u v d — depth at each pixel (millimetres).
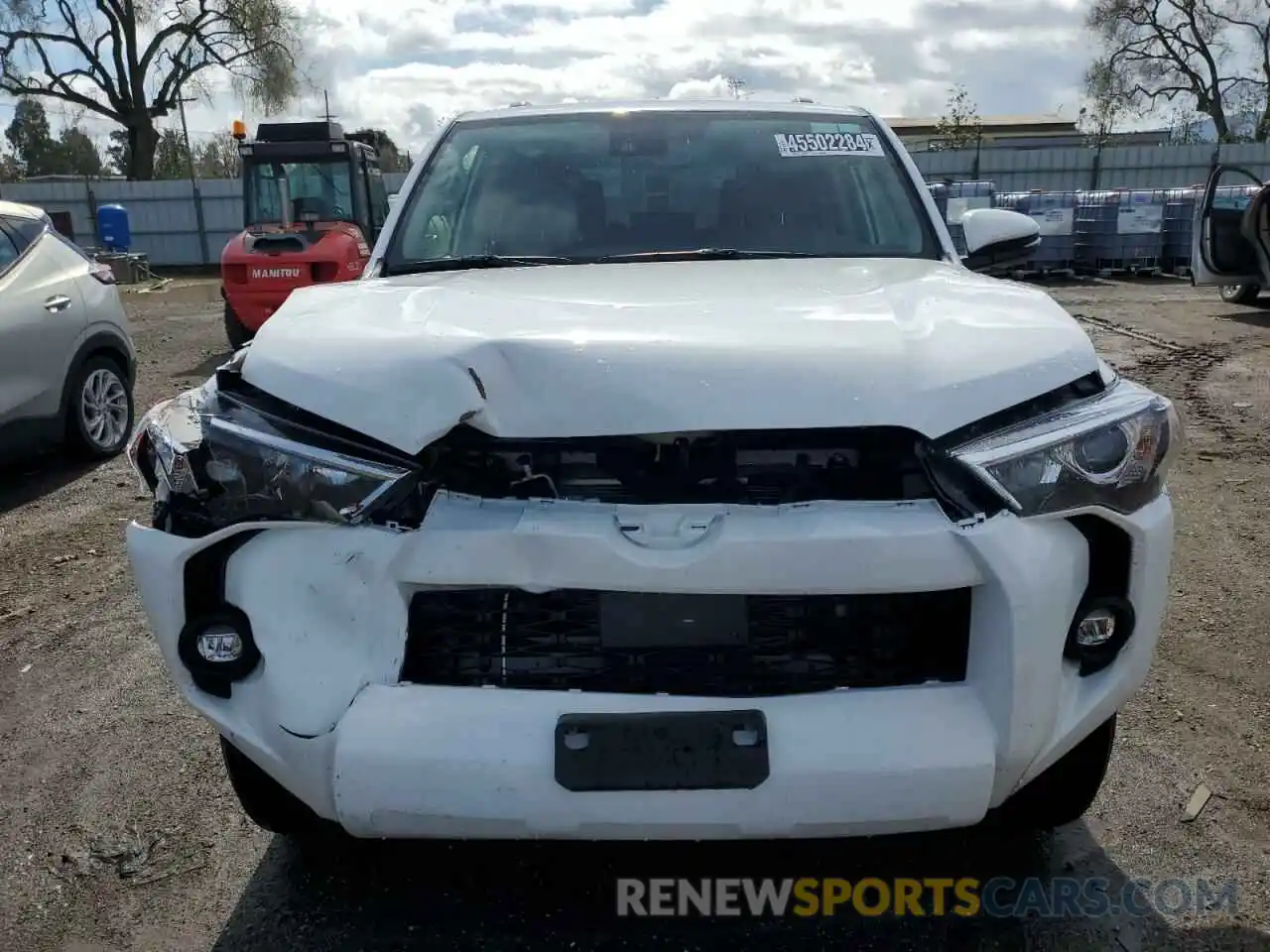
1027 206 19094
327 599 2023
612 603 2016
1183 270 19203
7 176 49656
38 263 6660
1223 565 4680
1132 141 43844
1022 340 2180
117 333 7188
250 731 2080
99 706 3645
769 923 2443
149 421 2182
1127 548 2121
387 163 17438
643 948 2375
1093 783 2510
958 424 2014
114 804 3021
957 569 1959
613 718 1951
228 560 2090
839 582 1950
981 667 1994
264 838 2828
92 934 2480
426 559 2002
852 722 1949
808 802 1928
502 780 1933
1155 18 37594
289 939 2436
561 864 2670
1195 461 6441
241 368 2254
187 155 43500
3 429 6207
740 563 1944
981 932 2404
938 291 2537
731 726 1938
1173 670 3682
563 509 2029
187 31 37094
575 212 3391
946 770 1938
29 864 2756
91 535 5570
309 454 2020
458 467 2092
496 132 3689
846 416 1988
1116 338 11328
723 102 3865
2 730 3496
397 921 2484
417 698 1988
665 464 2039
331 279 11516
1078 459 2029
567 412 2020
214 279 26953
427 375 2051
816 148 3609
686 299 2465
